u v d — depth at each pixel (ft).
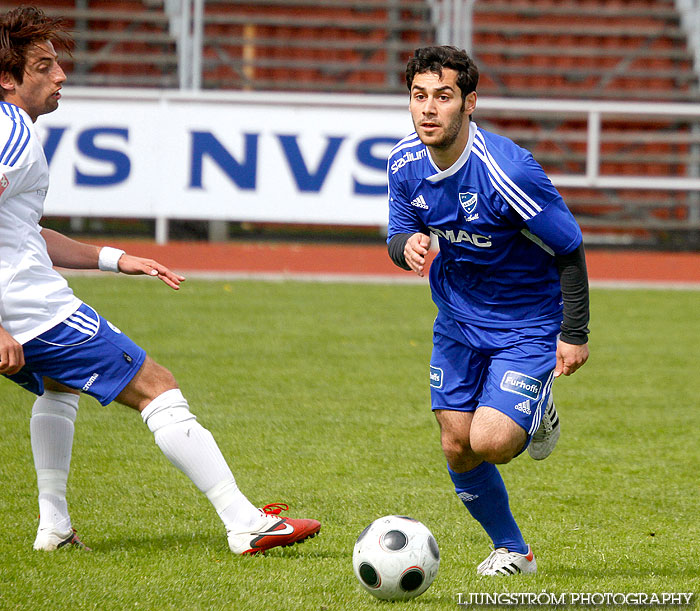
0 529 39.70
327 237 170.91
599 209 181.88
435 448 55.67
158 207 141.69
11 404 64.54
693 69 198.08
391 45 189.37
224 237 161.07
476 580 34.91
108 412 63.00
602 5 208.95
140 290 115.14
